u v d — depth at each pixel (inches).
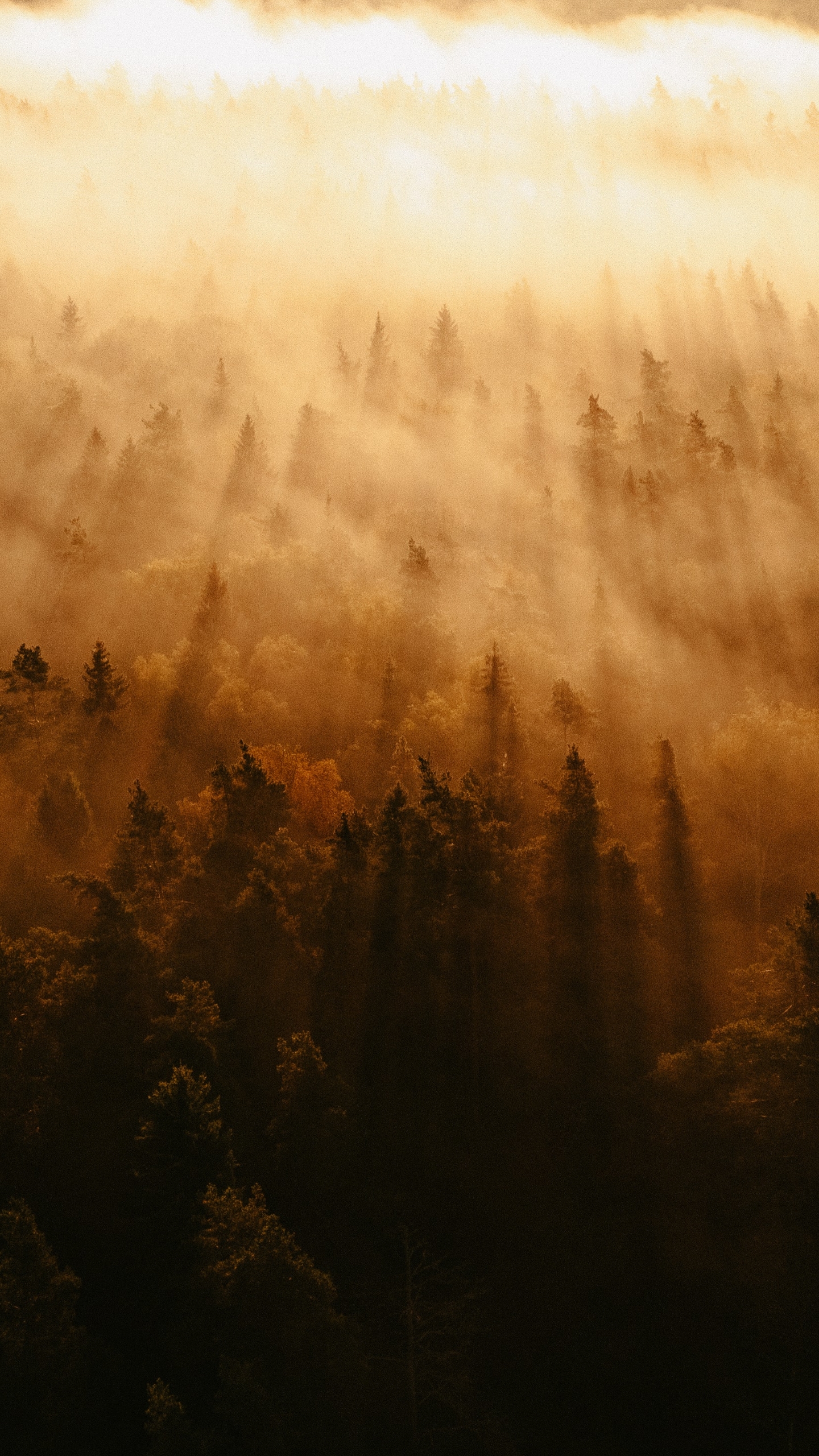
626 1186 1553.9
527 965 1766.7
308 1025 1726.1
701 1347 1417.3
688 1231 1471.5
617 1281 1492.4
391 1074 1685.5
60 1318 1178.0
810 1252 1282.0
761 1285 1338.6
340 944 1742.1
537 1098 1686.8
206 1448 1027.9
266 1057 1674.5
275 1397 1075.9
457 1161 1612.9
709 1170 1461.6
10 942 1566.2
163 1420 1039.6
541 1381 1397.6
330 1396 1117.1
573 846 1804.9
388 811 1851.6
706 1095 1466.5
